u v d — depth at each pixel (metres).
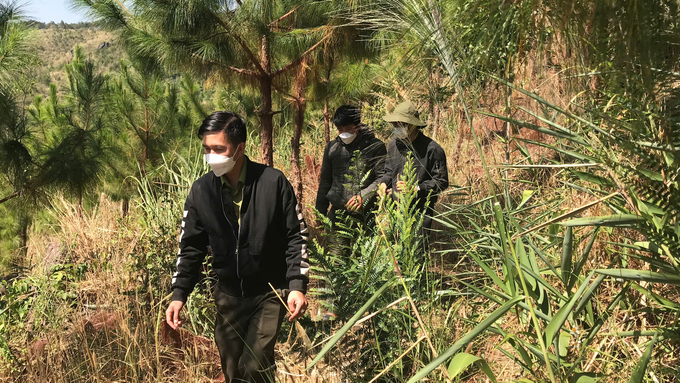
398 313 2.49
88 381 2.89
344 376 2.49
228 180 2.43
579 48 1.13
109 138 6.79
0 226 7.30
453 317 2.50
